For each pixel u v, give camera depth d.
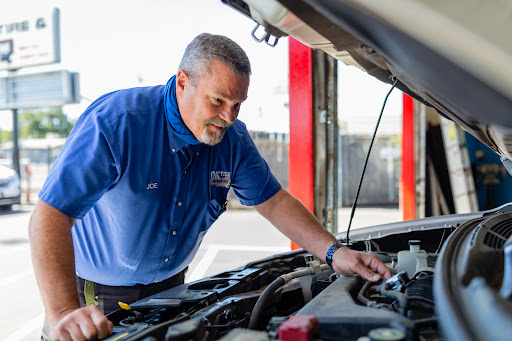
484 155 4.53
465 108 0.69
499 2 0.52
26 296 3.65
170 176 1.32
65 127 28.92
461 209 4.05
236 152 1.46
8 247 5.45
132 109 1.25
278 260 1.43
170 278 1.51
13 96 11.23
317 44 0.90
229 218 7.69
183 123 1.24
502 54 0.52
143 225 1.32
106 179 1.17
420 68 0.65
